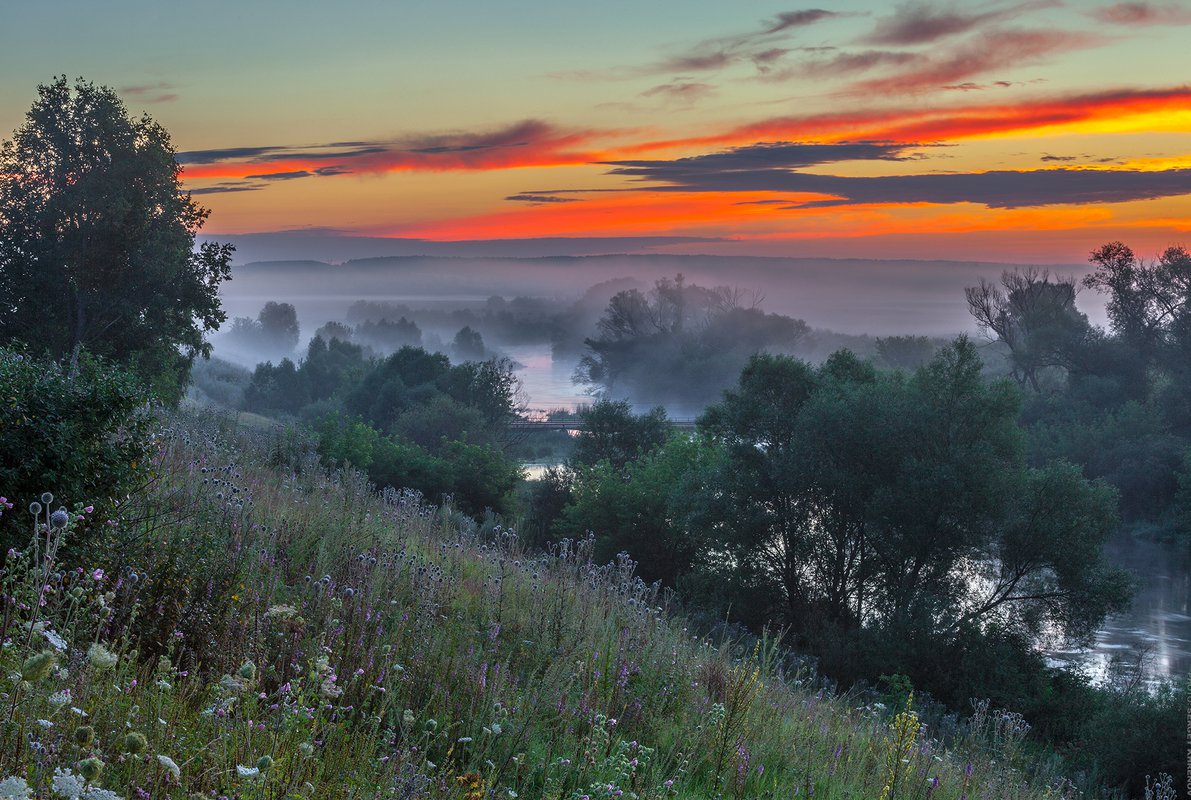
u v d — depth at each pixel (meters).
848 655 31.25
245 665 4.58
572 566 13.09
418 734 6.27
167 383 42.50
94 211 39.62
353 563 9.23
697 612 26.06
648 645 9.75
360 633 7.07
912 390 36.62
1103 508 34.25
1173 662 40.16
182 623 6.25
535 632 9.39
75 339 39.72
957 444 35.00
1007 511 33.88
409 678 6.82
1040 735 28.67
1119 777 23.61
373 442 44.03
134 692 4.59
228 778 3.84
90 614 5.02
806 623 33.81
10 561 4.29
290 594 7.94
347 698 6.26
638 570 40.97
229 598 6.96
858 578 36.16
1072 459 76.19
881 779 8.27
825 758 8.91
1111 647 43.00
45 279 39.22
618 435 70.38
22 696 3.42
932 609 31.72
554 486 50.66
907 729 7.48
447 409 77.56
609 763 6.38
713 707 8.14
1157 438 75.38
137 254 40.81
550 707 7.37
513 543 15.35
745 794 7.31
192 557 7.44
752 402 40.03
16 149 40.25
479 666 7.75
